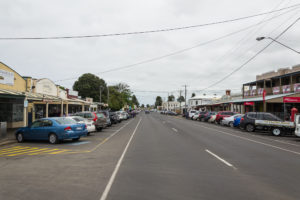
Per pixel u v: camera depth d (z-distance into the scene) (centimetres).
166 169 714
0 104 2070
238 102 3481
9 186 557
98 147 1153
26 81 2241
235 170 704
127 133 1844
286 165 775
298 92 2561
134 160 843
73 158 886
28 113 2417
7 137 1490
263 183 579
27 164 790
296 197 487
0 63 1839
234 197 484
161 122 3484
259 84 3978
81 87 6406
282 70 3325
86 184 570
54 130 1280
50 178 621
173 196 489
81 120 1658
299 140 1577
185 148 1109
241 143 1302
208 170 702
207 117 3803
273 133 1867
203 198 478
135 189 532
